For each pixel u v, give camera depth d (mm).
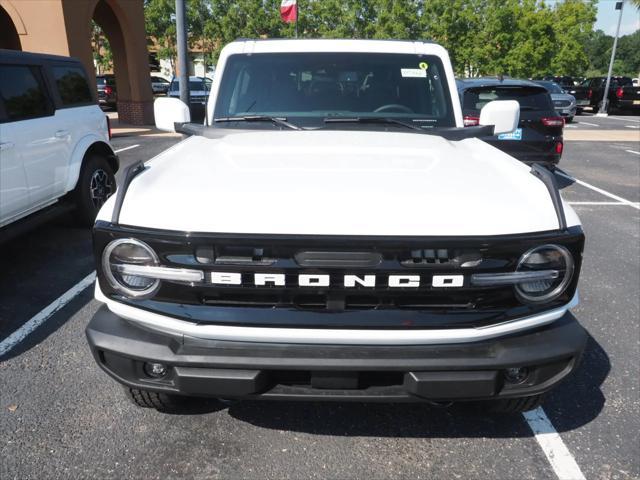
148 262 1965
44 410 2824
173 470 2406
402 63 3328
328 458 2486
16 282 4602
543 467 2443
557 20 34281
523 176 2305
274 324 1965
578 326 2186
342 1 27797
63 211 5504
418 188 2074
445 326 1975
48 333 3697
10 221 4727
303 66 3299
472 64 28094
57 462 2449
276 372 2074
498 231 1927
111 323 2141
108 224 1995
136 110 16906
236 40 3498
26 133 4832
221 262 1920
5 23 14367
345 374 2012
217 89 3301
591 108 28500
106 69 37969
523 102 7734
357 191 2029
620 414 2820
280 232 1899
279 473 2393
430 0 26984
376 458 2488
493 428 2703
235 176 2178
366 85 3277
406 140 2766
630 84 25781
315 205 1951
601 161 11258
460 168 2326
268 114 3211
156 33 34406
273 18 29312
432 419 2768
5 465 2428
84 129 5820
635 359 3377
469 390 2020
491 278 1941
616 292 4453
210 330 1982
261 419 2752
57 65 5586
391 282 1922
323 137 2799
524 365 2025
